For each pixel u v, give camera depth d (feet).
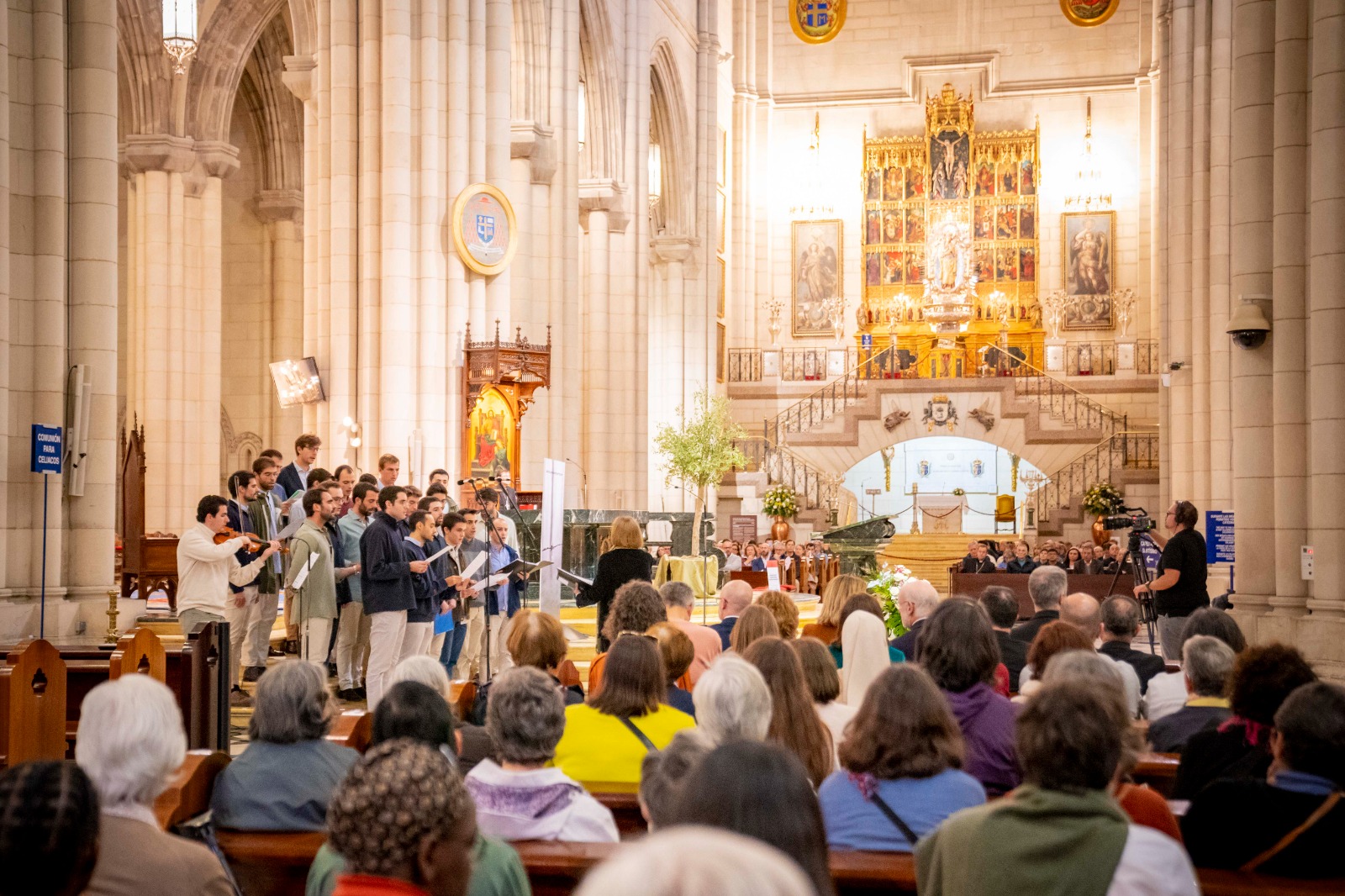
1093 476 115.03
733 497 117.70
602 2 91.97
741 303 133.18
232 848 14.76
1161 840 10.88
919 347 130.00
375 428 61.87
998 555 82.07
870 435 119.85
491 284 65.72
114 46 41.19
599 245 95.04
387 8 62.08
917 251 131.85
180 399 82.94
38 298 39.01
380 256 62.23
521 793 14.44
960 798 13.73
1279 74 39.32
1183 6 82.64
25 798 9.16
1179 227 83.30
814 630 28.84
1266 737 16.24
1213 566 66.18
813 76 136.46
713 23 119.24
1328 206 36.29
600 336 94.79
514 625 23.13
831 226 134.72
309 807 15.21
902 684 14.02
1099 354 125.80
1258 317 40.16
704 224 117.70
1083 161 130.41
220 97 84.84
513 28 80.07
